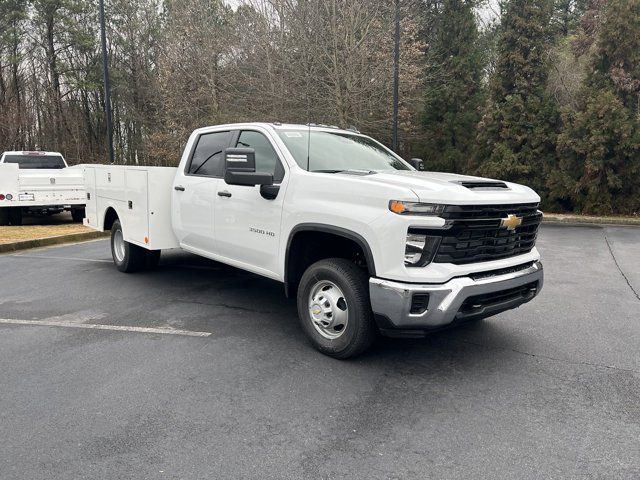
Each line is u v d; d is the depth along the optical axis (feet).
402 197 12.44
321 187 14.34
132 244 24.14
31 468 9.29
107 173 24.93
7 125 94.89
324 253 15.88
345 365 13.97
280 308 19.34
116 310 18.98
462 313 12.76
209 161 19.61
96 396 12.07
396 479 9.05
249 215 16.87
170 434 10.45
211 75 77.20
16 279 24.08
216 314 18.52
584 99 58.23
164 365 13.89
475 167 66.23
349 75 63.87
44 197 42.73
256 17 69.67
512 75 63.57
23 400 11.85
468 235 12.86
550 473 9.23
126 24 108.17
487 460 9.62
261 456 9.71
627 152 54.95
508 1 64.18
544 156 61.82
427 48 79.82
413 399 12.05
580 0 107.65
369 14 66.90
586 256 31.76
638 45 56.54
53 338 15.97
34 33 109.29
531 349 15.31
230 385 12.69
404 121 70.49
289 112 66.03
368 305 13.57
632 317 18.57
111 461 9.52
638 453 9.88
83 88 109.40
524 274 14.08
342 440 10.27
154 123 102.37
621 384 12.93
